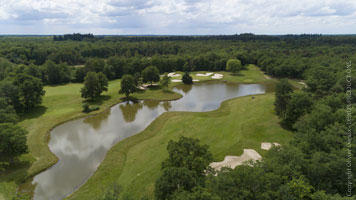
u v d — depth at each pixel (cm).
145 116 5828
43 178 3253
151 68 8944
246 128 4594
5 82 5534
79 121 5425
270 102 6353
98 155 3897
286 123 4744
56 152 3991
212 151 3750
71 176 3306
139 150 3881
